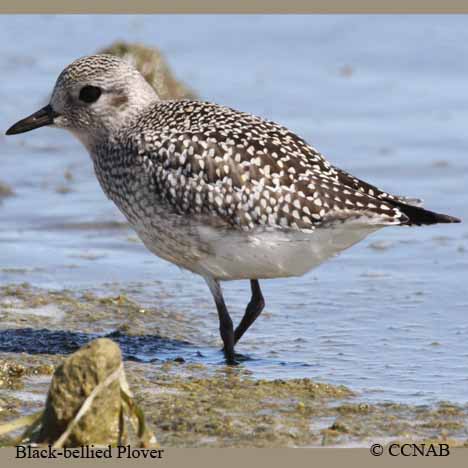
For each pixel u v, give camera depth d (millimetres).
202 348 13508
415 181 19547
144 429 10188
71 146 21812
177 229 12758
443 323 14219
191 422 10914
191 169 12555
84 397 10047
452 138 21578
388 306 14828
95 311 14570
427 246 17141
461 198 18781
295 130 22078
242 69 25797
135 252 17000
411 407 11453
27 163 20734
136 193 12992
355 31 27719
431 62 25938
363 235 12477
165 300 15117
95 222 18047
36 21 28844
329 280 15836
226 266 12820
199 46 27203
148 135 12922
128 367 12633
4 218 18109
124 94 13547
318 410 11328
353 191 12375
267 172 12406
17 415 11109
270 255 12555
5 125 22500
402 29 27656
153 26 28328
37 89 24609
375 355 13156
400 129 22109
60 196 19156
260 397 11656
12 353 12969
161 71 23500
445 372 12578
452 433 10797
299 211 12281
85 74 13586
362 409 11328
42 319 14195
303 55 26672
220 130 12711
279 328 14109
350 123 22484
